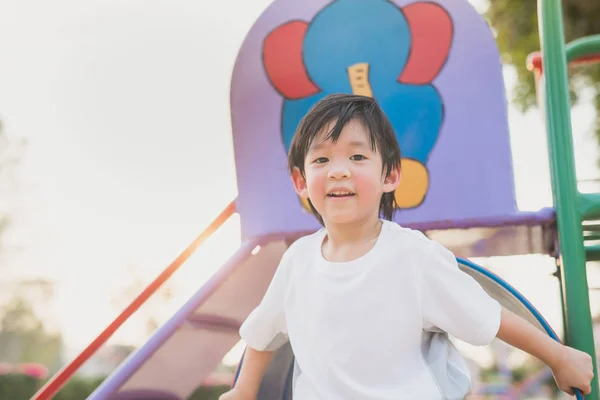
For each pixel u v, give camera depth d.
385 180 1.46
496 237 2.07
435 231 2.06
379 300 1.33
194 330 2.08
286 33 2.42
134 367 1.94
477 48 2.24
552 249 2.00
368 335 1.31
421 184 2.15
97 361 9.55
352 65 2.33
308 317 1.39
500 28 6.43
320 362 1.34
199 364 2.16
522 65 6.36
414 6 2.33
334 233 1.42
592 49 2.04
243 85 2.40
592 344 1.68
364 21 2.37
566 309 1.74
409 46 2.30
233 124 2.38
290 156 1.50
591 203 1.79
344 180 1.37
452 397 1.32
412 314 1.33
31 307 13.68
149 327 9.26
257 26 2.45
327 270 1.39
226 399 1.56
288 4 2.45
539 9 1.99
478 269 1.68
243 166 2.34
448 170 2.15
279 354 1.73
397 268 1.35
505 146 2.14
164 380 2.06
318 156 1.40
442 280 1.34
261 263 2.16
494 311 1.34
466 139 2.16
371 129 1.40
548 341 1.36
